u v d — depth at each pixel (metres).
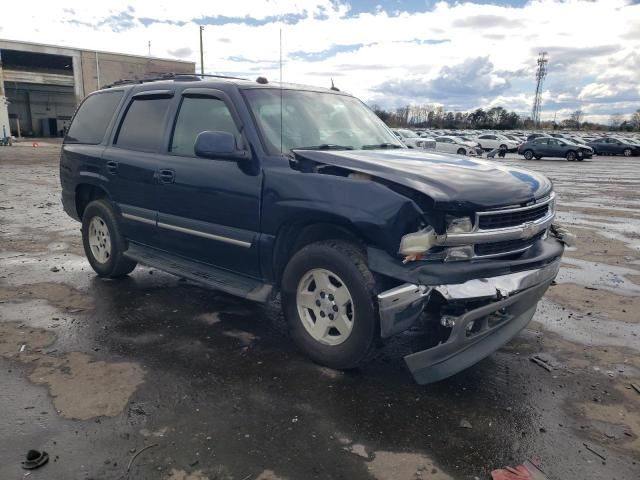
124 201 5.18
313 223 3.70
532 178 3.96
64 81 49.53
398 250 3.18
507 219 3.41
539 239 3.84
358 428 3.04
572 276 6.32
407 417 3.16
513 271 3.39
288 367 3.76
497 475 2.65
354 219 3.30
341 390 3.45
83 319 4.60
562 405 3.36
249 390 3.43
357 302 3.40
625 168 27.33
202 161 4.37
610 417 3.24
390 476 2.64
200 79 4.77
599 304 5.30
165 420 3.07
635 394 3.52
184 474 2.61
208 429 2.99
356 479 2.61
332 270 3.52
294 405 3.26
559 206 12.49
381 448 2.86
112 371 3.65
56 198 12.41
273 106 4.31
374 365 3.82
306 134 4.29
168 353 3.96
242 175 4.02
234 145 3.88
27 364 3.73
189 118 4.62
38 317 4.62
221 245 4.27
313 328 3.78
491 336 3.54
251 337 4.28
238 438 2.91
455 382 3.62
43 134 58.03
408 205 3.15
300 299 3.81
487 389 3.53
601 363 3.97
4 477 2.55
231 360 3.86
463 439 2.96
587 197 14.43
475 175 3.58
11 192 13.38
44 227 8.73
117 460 2.71
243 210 4.01
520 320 3.85
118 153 5.21
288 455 2.78
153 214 4.86
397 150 4.43
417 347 4.12
